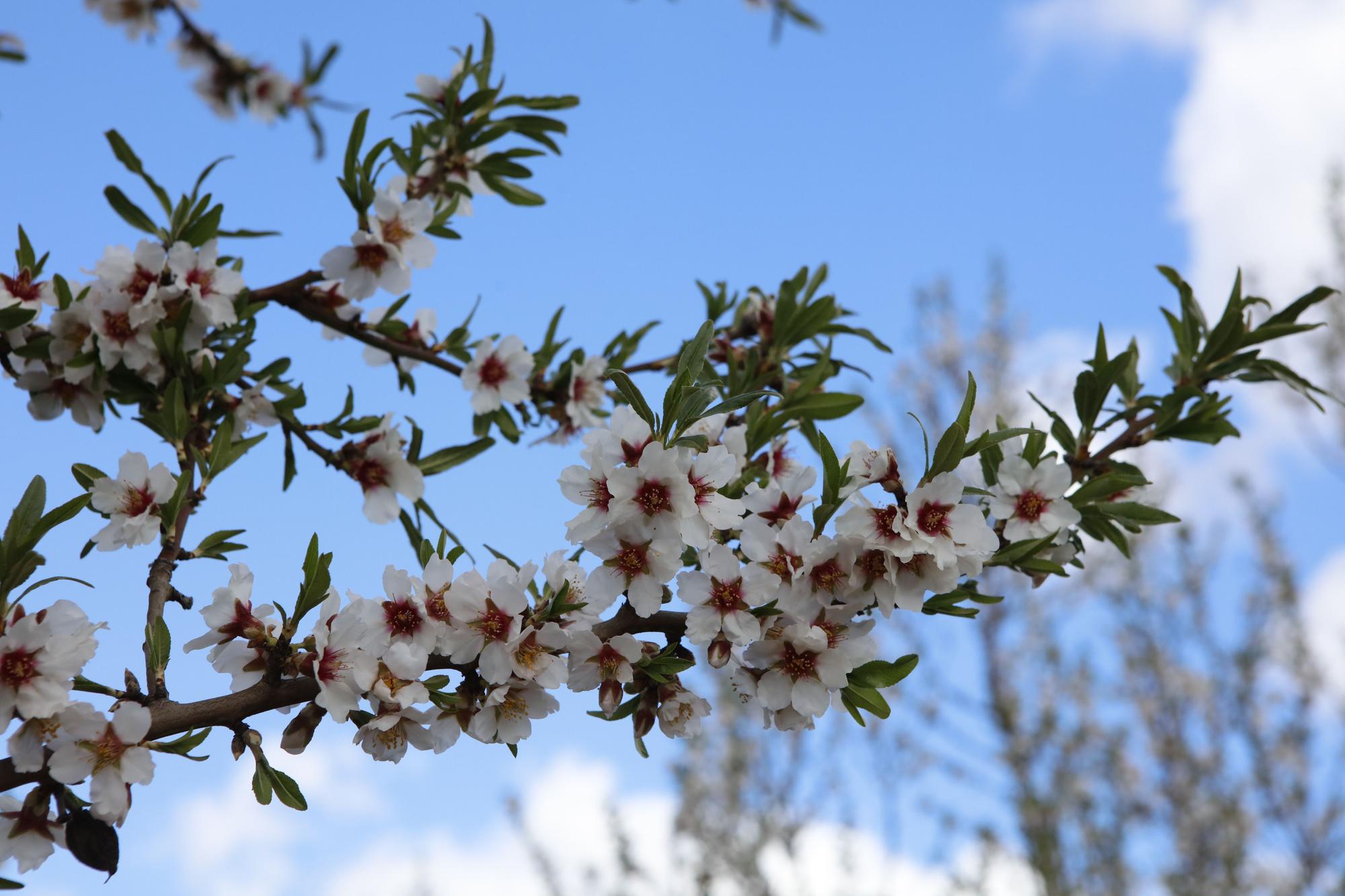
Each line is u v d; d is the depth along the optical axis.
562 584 1.09
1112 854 4.16
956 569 1.08
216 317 1.27
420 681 1.07
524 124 1.42
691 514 1.06
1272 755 4.51
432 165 1.43
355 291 1.32
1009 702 4.45
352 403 1.36
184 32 1.45
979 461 1.20
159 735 1.06
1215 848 4.46
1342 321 4.43
